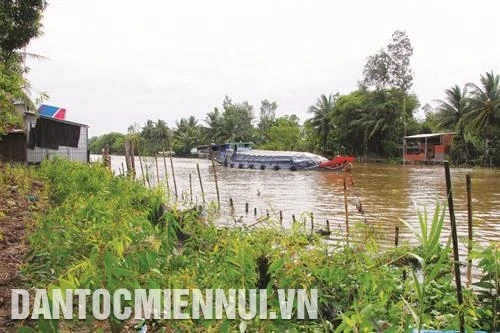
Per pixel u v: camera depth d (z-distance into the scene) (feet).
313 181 108.06
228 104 290.56
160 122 245.24
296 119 294.25
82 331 12.12
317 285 14.38
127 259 11.49
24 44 61.26
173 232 16.08
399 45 201.57
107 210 17.90
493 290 14.35
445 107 179.93
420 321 9.75
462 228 44.29
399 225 45.44
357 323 10.11
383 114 196.65
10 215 26.66
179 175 130.31
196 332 10.78
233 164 171.32
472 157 173.99
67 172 39.32
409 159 183.83
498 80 161.17
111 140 307.17
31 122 67.31
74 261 14.10
